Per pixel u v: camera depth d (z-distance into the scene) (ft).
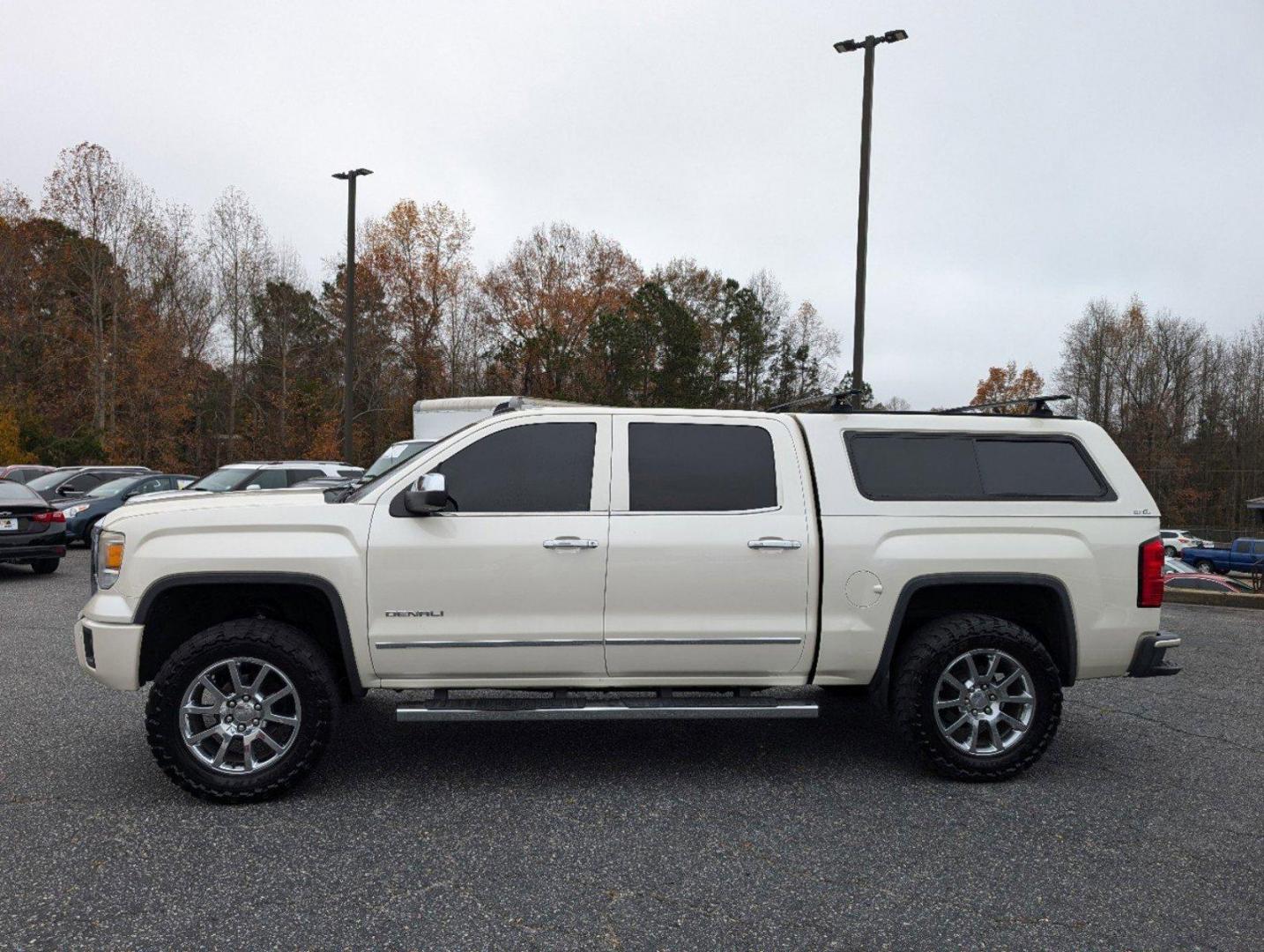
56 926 9.63
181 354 135.44
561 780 14.64
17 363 132.87
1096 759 15.99
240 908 10.11
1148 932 9.71
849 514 14.74
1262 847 12.07
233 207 144.46
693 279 185.26
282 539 13.83
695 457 14.82
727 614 14.39
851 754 16.20
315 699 13.50
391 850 11.77
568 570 14.07
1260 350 182.70
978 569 14.71
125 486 54.49
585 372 145.07
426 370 150.51
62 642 25.59
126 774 14.69
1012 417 15.79
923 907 10.27
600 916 10.00
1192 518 169.27
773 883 10.86
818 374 195.83
